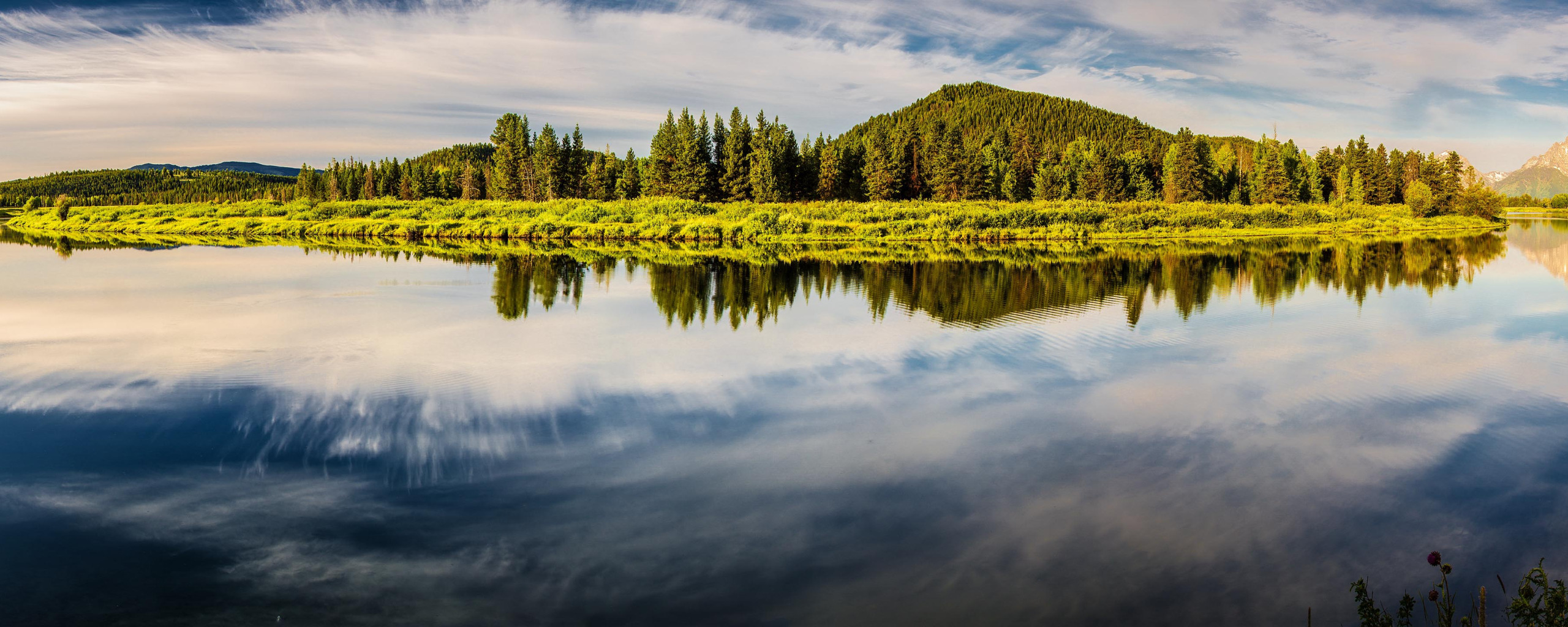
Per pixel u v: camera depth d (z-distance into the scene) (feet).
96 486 29.50
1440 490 29.89
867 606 21.48
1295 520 27.12
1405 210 295.28
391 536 25.54
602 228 207.82
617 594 22.04
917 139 335.88
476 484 29.91
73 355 52.19
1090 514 27.63
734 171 295.89
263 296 83.51
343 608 21.26
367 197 394.93
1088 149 378.12
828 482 30.32
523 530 25.98
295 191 452.76
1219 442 35.65
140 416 38.22
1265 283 98.22
